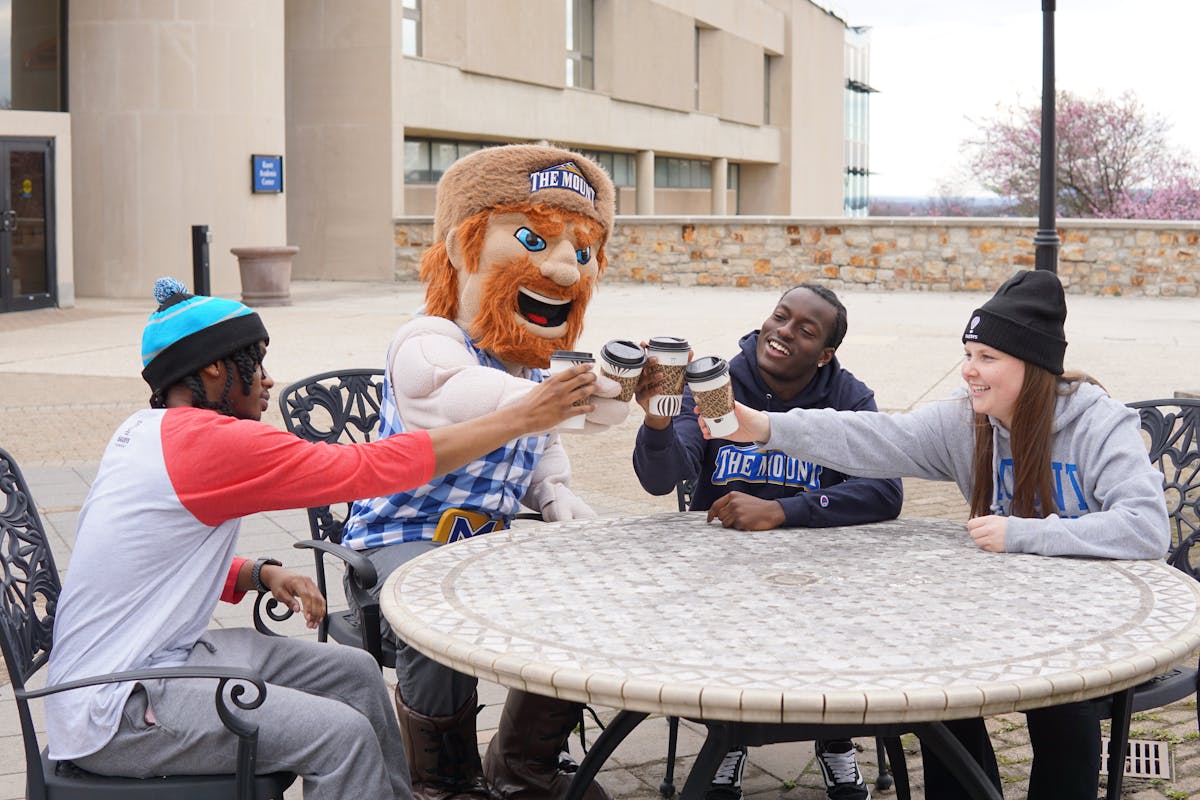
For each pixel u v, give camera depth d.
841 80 53.62
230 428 2.58
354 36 25.39
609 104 33.84
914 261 22.61
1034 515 3.15
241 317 2.71
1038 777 2.93
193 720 2.49
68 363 13.31
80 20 20.69
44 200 19.11
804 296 3.66
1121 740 2.85
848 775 3.49
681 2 37.44
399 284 25.19
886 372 12.33
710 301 20.58
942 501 7.17
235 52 21.33
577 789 2.68
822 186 51.50
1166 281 20.98
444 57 27.09
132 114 20.78
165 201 20.97
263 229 22.11
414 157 27.77
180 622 2.61
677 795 3.56
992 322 3.08
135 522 2.56
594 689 2.11
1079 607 2.54
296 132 26.08
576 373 2.84
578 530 3.27
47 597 2.90
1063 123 36.34
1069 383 3.15
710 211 42.72
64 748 2.51
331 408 4.24
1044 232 10.44
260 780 2.52
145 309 19.45
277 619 3.13
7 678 4.30
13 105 19.92
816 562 2.92
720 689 2.05
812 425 3.28
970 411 3.31
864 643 2.31
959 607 2.55
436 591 2.68
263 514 6.86
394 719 2.94
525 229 3.60
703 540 3.15
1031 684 2.08
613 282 24.62
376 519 3.56
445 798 3.31
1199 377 11.89
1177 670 3.13
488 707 4.25
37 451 8.73
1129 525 2.91
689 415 3.70
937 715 2.04
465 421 3.04
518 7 29.27
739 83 42.22
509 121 29.45
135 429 2.64
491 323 3.60
